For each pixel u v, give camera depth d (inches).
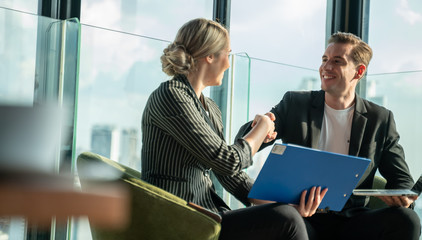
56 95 88.4
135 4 117.7
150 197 61.1
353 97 95.0
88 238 96.6
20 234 86.8
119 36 99.0
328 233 87.6
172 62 72.3
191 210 60.0
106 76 97.7
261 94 118.1
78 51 87.7
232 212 67.5
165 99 68.2
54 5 106.8
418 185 86.7
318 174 69.8
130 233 62.5
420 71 117.2
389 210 81.6
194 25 74.4
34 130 10.1
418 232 80.3
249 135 72.6
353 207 89.3
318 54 147.7
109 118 98.5
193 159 70.3
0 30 87.4
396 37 140.0
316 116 93.2
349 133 93.3
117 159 99.9
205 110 77.5
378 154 92.4
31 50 90.1
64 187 10.4
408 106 119.0
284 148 65.2
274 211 65.5
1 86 87.7
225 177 77.4
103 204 10.7
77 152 94.7
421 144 117.0
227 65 75.9
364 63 94.5
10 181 9.9
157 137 69.8
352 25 146.1
